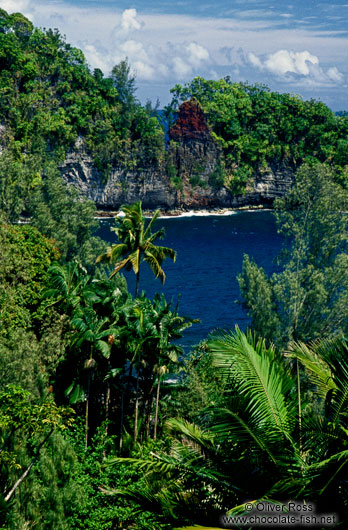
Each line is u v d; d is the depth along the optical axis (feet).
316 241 159.53
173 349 131.34
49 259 173.58
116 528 80.12
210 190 653.71
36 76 588.50
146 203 627.87
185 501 35.70
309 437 33.83
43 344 131.54
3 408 69.67
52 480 67.67
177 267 392.27
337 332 149.18
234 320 278.67
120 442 127.24
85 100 594.24
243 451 34.50
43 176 548.72
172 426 39.34
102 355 134.62
